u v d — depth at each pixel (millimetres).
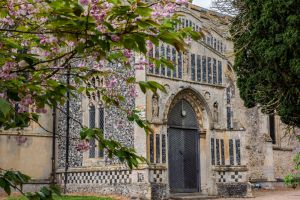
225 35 19781
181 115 17906
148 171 15406
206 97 18312
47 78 3627
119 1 2963
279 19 11352
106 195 16094
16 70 3439
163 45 16766
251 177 23422
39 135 17578
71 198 13773
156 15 3268
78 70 4430
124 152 3453
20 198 13555
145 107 15664
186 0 3490
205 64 18469
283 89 11930
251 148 23703
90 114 17391
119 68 10078
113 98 4371
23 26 3508
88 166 16984
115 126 16297
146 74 16031
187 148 17938
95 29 2943
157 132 16266
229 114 18781
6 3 3307
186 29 3283
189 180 17734
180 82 17391
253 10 12188
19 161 16891
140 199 15156
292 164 26641
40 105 3682
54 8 2867
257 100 12969
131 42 2973
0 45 3305
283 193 20547
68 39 3109
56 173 17812
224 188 17906
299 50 10969
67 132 17781
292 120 12195
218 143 18359
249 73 13266
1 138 16438
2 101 2461
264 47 11727
